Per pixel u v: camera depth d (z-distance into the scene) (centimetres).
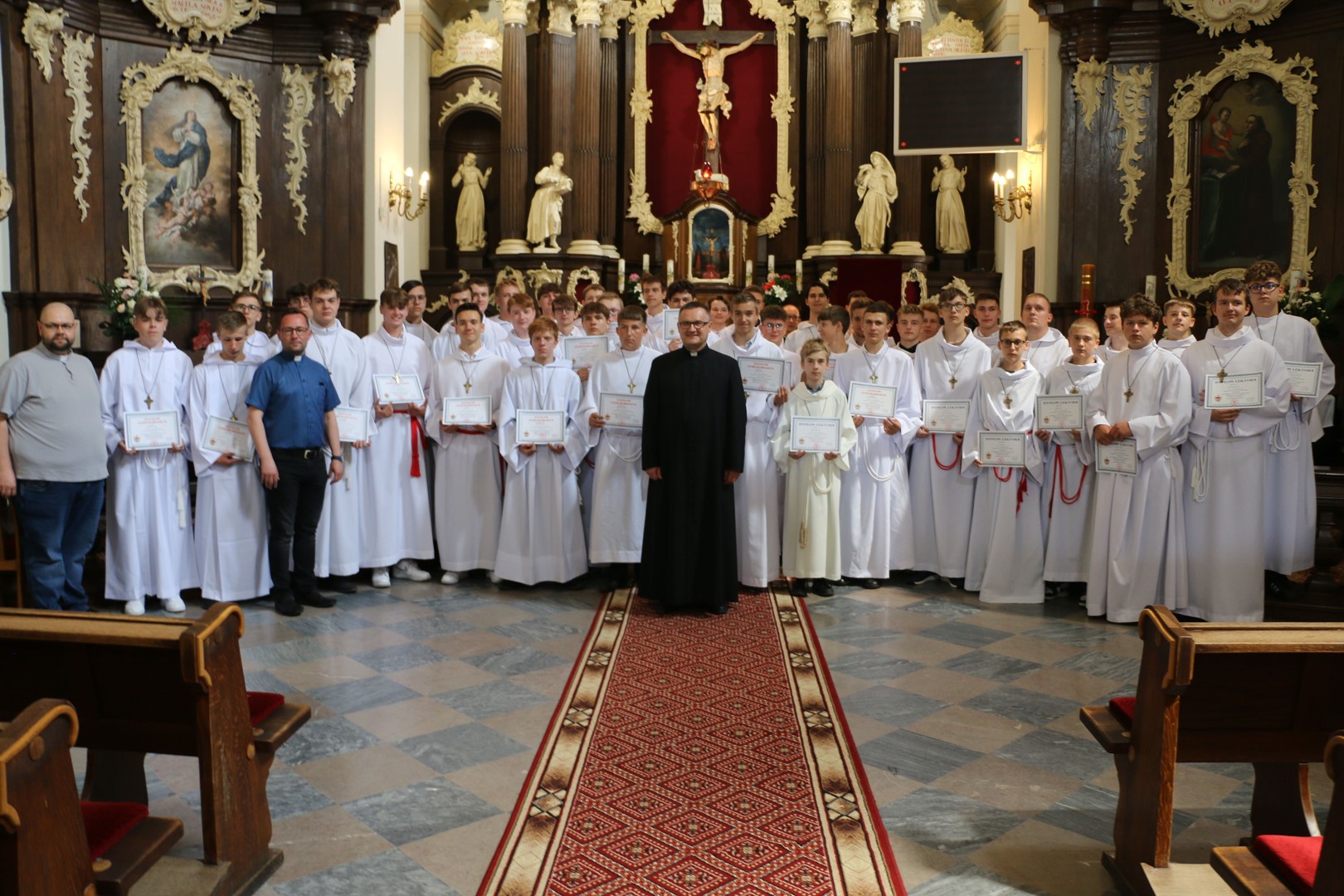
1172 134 1055
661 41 1683
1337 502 664
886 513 725
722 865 345
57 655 314
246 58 1095
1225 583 632
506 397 712
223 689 315
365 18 1102
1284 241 1004
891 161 1577
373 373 737
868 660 567
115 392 652
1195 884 304
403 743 448
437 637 604
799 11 1639
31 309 925
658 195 1703
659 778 411
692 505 642
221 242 1096
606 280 1633
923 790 407
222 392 681
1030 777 419
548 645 588
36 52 920
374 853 355
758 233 1662
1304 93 973
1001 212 1230
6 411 578
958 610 679
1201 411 632
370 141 1142
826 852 354
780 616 652
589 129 1602
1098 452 656
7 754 216
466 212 1659
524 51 1588
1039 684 531
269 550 680
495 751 441
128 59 1017
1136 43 1065
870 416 710
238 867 324
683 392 640
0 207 885
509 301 783
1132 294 1083
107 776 362
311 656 568
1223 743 315
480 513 734
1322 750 316
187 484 681
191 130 1066
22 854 222
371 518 722
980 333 768
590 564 752
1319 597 657
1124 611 646
